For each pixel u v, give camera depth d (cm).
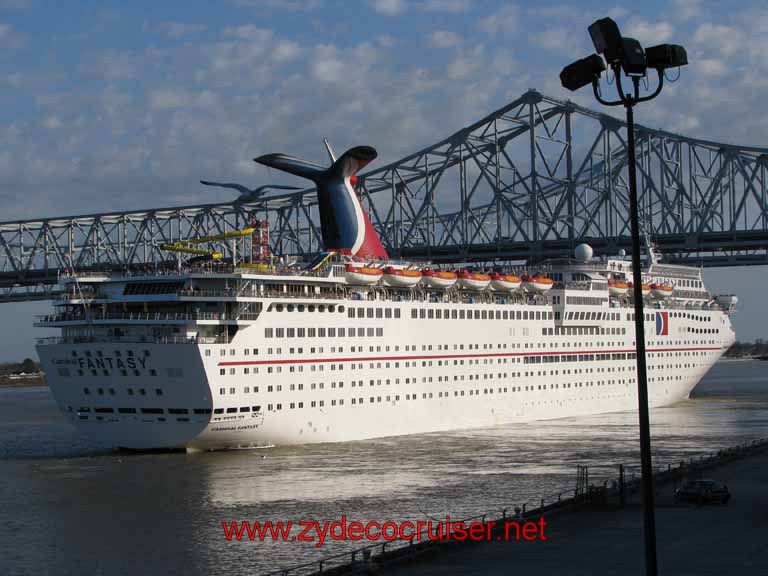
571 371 11350
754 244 16700
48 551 5456
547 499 6419
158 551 5409
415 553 4919
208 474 7394
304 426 8531
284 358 8325
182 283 8169
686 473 7262
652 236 17175
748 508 6028
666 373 12950
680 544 5131
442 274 9919
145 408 8019
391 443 8931
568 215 17975
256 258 9200
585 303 11444
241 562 5178
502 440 9281
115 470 7662
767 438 9206
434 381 9694
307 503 6444
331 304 8712
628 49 3266
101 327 8288
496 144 18400
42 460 8481
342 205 10594
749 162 16912
